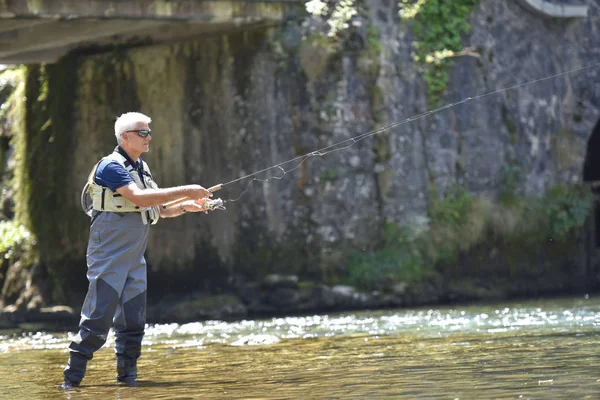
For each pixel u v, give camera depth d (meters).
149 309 38.00
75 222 43.59
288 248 38.28
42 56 44.53
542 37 44.47
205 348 21.36
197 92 40.09
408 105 39.81
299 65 38.03
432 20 40.88
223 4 36.41
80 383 15.32
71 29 38.31
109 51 42.75
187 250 40.34
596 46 46.09
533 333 20.86
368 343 20.52
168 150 40.97
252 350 20.05
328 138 38.16
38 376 16.78
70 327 35.56
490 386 12.66
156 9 35.09
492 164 42.38
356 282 38.22
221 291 39.00
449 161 41.00
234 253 39.19
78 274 43.28
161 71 41.12
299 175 38.25
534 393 11.82
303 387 13.48
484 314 29.80
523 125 43.50
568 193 44.47
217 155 39.59
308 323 29.81
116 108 42.59
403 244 39.34
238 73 38.97
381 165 39.06
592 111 45.84
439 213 40.44
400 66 39.66
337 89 38.16
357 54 38.50
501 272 42.09
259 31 38.34
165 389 14.07
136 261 15.76
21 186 46.69
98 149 43.22
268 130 38.41
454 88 41.19
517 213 42.47
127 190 15.28
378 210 39.12
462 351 17.53
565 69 45.16
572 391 11.82
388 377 14.16
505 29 43.22
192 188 15.37
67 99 44.44
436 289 39.38
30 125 46.91
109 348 21.91
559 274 43.94
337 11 37.97
